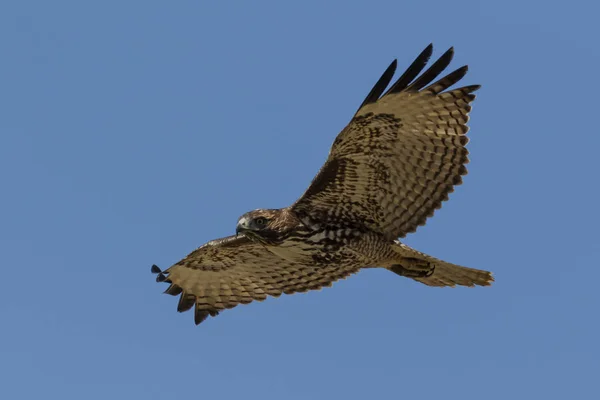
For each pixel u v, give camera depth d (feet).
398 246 54.34
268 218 54.60
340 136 51.26
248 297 60.75
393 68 49.49
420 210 53.16
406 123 50.96
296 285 59.52
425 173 52.29
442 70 49.88
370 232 54.44
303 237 54.75
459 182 52.03
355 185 52.90
